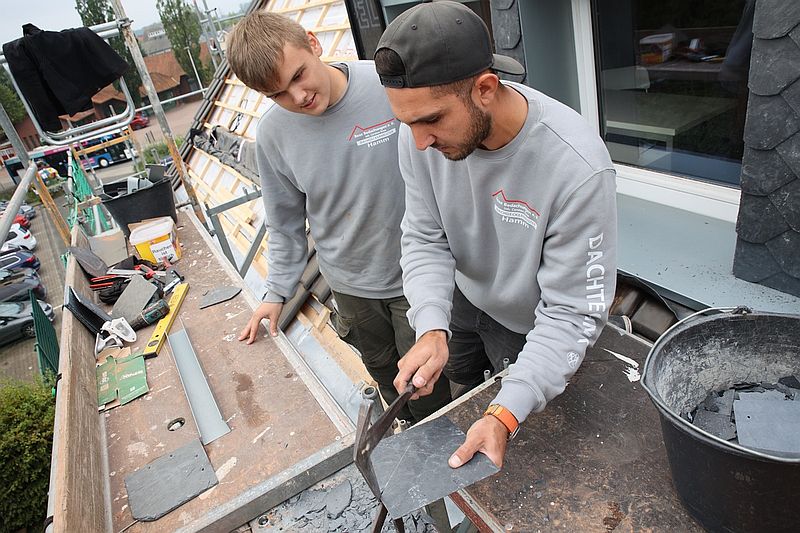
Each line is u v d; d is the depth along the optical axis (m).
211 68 34.31
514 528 0.98
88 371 2.35
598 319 1.10
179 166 4.36
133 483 1.74
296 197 2.04
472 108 0.96
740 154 1.90
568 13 2.12
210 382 2.19
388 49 0.93
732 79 1.83
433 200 1.37
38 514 5.01
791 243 1.48
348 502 1.59
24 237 15.43
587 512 0.98
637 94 2.15
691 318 1.09
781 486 0.78
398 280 1.98
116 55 3.89
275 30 1.46
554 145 1.04
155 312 2.75
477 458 0.99
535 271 1.23
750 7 1.68
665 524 0.94
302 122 1.74
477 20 0.94
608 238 1.05
